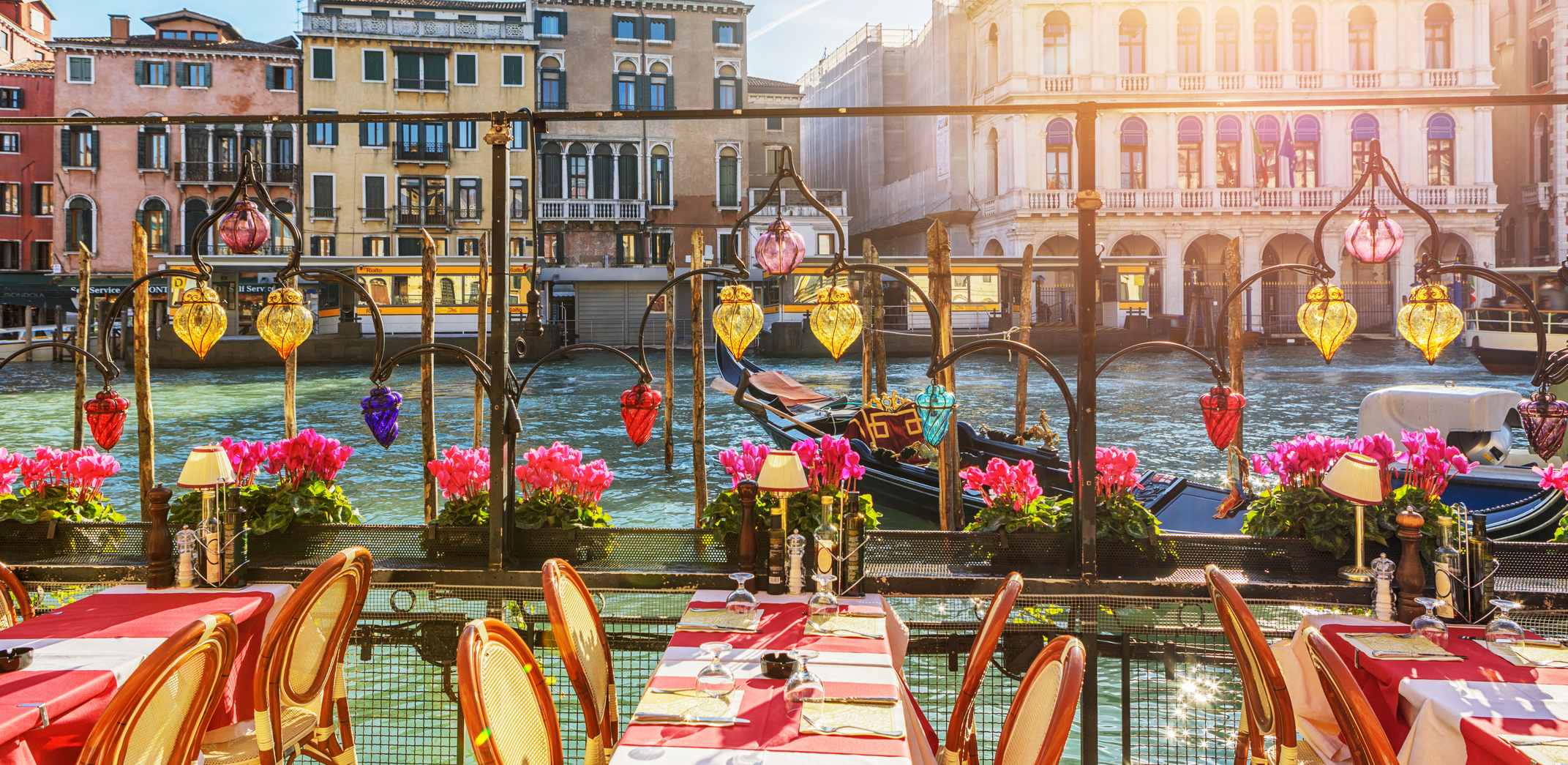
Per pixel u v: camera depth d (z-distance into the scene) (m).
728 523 4.06
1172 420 20.09
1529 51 41.69
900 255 48.41
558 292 40.09
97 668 2.90
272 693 2.98
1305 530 3.98
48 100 39.19
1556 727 2.54
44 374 30.73
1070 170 38.59
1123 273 37.66
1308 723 3.34
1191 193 38.28
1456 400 10.72
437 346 4.05
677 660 3.03
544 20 39.94
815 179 57.12
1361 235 3.72
